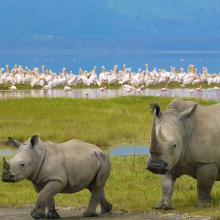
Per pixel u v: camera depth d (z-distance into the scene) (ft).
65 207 82.99
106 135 147.74
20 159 72.38
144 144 143.74
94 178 76.79
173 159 76.84
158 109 78.95
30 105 195.11
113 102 209.77
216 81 357.82
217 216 74.33
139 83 348.18
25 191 93.97
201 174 80.43
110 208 79.00
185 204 82.69
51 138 147.02
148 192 91.86
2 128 156.97
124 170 107.04
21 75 356.38
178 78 362.53
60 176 73.72
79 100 210.79
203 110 82.12
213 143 80.38
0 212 79.71
